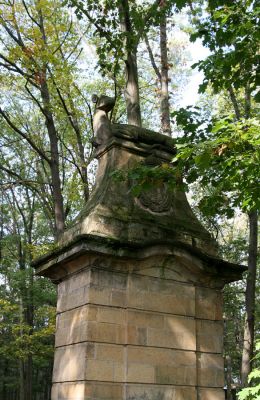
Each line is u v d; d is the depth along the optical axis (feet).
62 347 28.45
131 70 40.60
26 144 76.84
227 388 87.97
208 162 25.58
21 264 94.99
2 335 83.51
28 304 85.51
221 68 32.45
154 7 42.91
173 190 31.01
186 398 27.66
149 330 27.68
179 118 33.04
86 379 25.18
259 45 31.78
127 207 29.89
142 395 26.27
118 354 26.50
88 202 31.35
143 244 27.71
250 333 55.88
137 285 28.07
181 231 30.71
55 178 55.67
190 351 28.73
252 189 28.96
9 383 127.13
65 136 69.36
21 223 110.83
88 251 26.71
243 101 64.44
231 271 30.86
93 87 67.00
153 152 32.58
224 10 30.04
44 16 57.31
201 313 30.04
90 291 26.73
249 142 25.36
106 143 32.71
